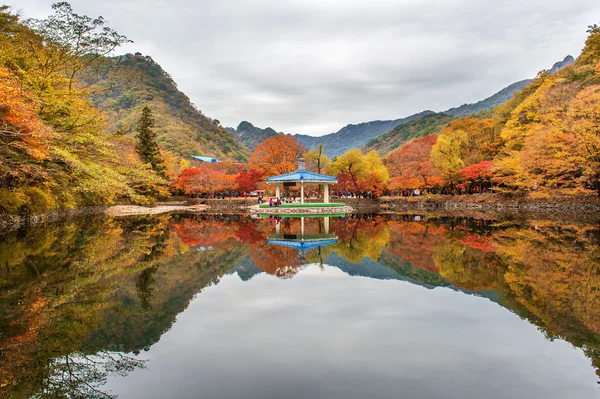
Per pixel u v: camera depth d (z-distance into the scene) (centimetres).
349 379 478
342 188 6097
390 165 6397
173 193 6200
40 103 1959
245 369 507
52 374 498
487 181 4547
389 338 610
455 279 1004
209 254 1434
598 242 1557
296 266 1209
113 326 667
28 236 1752
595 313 718
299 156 6731
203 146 13638
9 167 1862
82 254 1368
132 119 11200
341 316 720
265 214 4034
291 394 443
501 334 625
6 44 1983
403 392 446
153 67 17475
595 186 3278
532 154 3312
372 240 1838
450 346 579
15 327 660
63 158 2072
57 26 2281
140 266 1191
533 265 1148
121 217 3262
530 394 442
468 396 438
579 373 493
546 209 3584
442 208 4638
